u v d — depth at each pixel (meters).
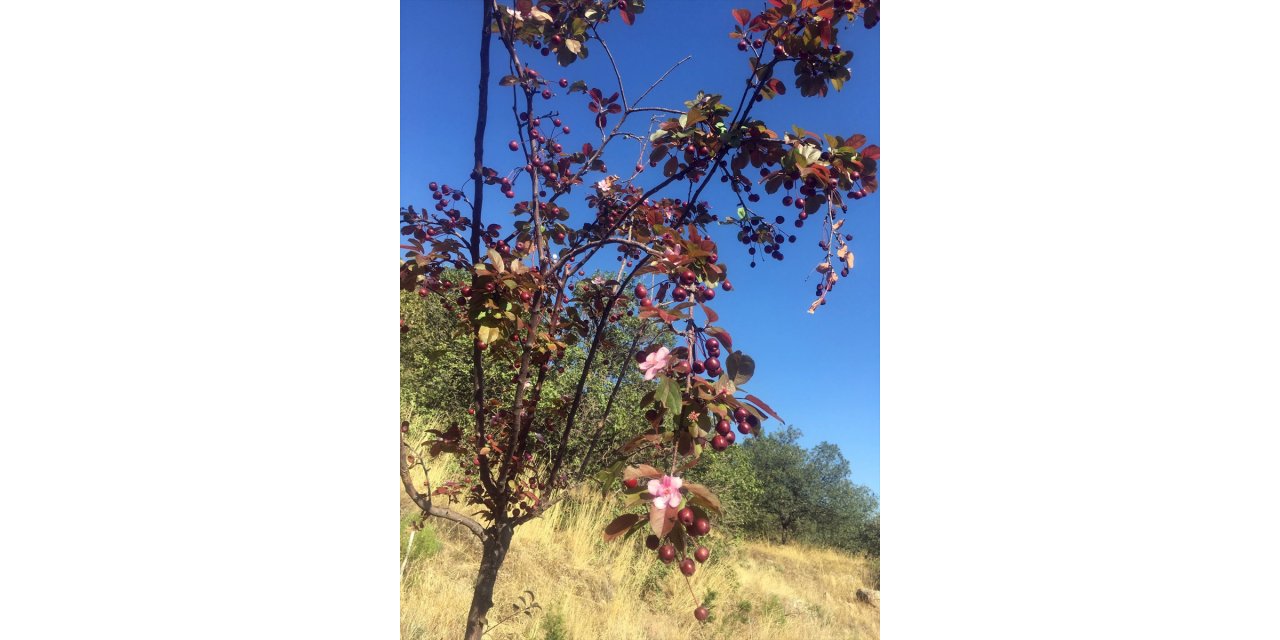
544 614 4.01
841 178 1.55
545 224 1.97
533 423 2.00
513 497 1.73
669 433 1.17
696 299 1.41
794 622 5.98
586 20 1.79
